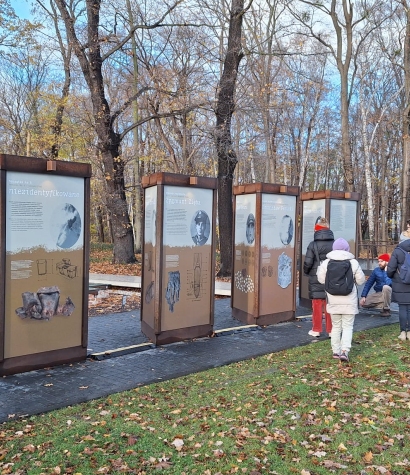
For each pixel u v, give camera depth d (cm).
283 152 3503
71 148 2517
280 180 3622
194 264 791
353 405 487
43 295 607
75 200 632
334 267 648
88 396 516
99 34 1836
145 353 702
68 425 440
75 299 641
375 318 987
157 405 495
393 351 704
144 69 2091
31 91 2530
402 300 780
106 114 1889
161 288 748
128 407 490
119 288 1373
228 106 1698
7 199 566
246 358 680
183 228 773
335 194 1063
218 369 627
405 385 544
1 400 501
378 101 3300
